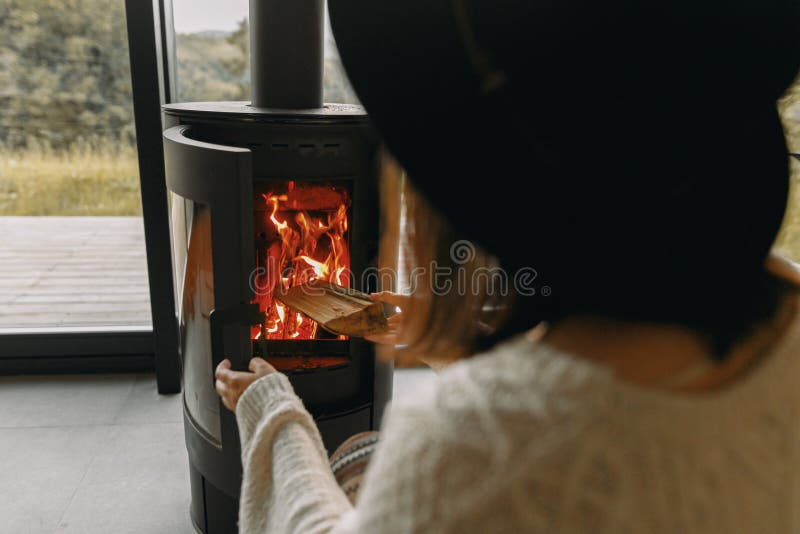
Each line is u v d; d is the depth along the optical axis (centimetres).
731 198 34
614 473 29
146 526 164
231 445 133
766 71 34
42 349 232
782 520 34
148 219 205
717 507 31
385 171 43
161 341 219
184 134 125
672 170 31
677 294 32
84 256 235
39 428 203
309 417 65
